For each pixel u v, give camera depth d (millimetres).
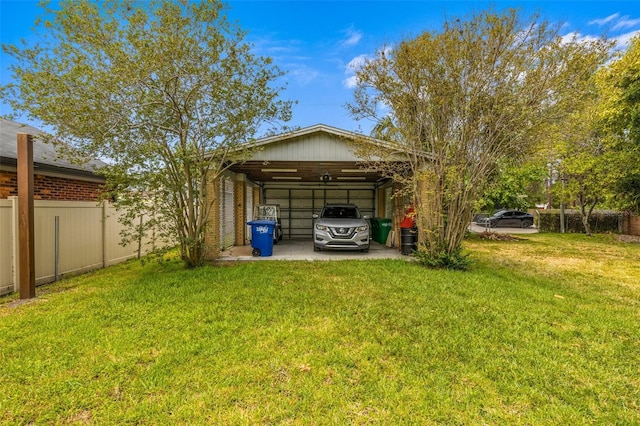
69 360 3109
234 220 11945
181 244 7102
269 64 6250
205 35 5613
